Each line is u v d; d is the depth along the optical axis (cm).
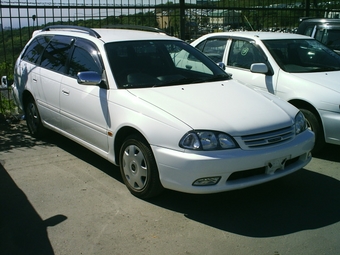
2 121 749
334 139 538
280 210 417
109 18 877
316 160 562
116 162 465
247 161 382
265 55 640
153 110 410
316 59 652
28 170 520
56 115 562
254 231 377
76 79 518
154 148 398
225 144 381
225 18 1044
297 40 678
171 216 404
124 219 397
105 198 441
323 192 459
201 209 418
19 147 610
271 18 1147
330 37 855
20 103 660
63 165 537
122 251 345
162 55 521
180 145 381
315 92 554
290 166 424
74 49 546
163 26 948
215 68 545
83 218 399
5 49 774
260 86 627
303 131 445
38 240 361
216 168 374
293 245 354
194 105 419
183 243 357
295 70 616
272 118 416
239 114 410
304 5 1191
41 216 403
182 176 381
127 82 466
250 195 450
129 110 432
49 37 617
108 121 457
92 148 501
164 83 475
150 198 436
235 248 350
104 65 482
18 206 423
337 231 377
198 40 782
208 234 372
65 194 450
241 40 690
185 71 517
